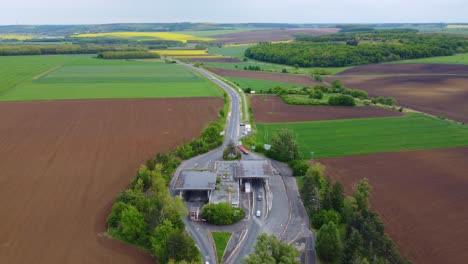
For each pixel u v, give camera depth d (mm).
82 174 107188
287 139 120250
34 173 107312
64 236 79875
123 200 87625
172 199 85125
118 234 81062
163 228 75062
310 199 88875
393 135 137750
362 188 87438
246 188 100125
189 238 73500
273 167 114688
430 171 107000
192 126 150375
